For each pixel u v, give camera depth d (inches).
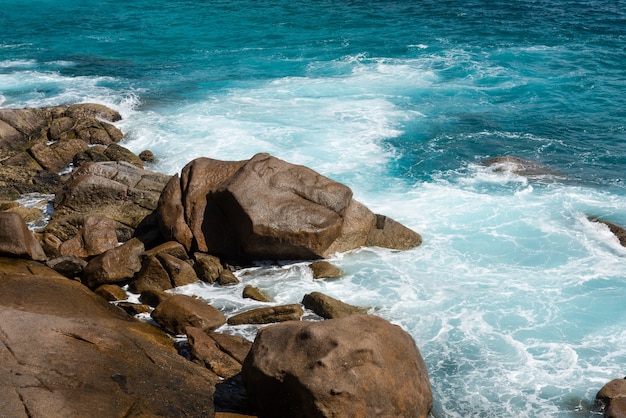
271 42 1691.7
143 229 813.9
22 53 1668.3
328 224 756.6
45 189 943.7
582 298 698.8
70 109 1185.4
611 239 805.9
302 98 1290.6
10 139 1074.7
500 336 645.3
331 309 661.3
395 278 736.3
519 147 1079.6
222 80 1418.6
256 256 765.9
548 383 585.9
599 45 1572.3
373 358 484.4
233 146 1068.5
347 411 470.3
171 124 1167.6
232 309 682.8
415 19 1838.1
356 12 1931.6
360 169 999.6
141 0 2193.7
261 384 496.1
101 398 467.2
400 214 872.3
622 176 976.9
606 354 620.7
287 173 779.4
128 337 549.3
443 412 556.7
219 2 2110.0
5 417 427.5
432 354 621.9
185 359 562.3
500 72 1417.3
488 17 1823.3
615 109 1219.9
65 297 635.5
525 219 855.7
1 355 482.6
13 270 683.4
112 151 1021.2
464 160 1033.5
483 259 773.9
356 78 1403.8
